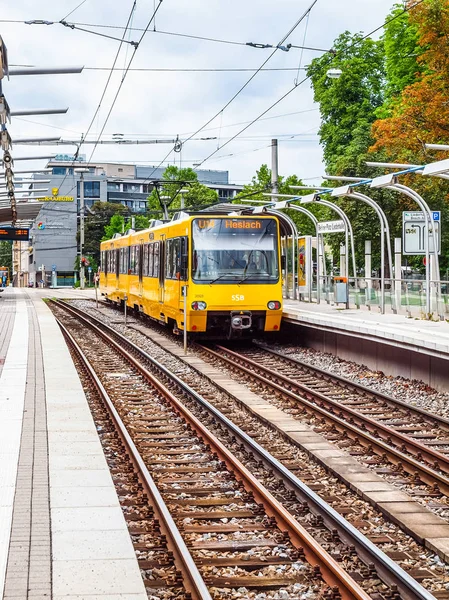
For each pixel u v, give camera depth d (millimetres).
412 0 28734
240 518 8328
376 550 6902
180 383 16719
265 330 23547
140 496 8852
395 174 20500
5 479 9055
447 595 6422
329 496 9172
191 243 22828
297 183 58969
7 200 45219
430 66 29406
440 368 16422
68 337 27984
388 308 24891
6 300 56031
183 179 77750
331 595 6242
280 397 15617
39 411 13320
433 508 8875
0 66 12891
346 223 27234
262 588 6516
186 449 11422
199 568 6855
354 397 16078
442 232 40094
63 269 107750
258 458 10820
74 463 9828
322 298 30328
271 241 23375
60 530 7328
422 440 12289
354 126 47312
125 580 6148
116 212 100250
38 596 5766
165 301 26203
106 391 16344
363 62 47594
